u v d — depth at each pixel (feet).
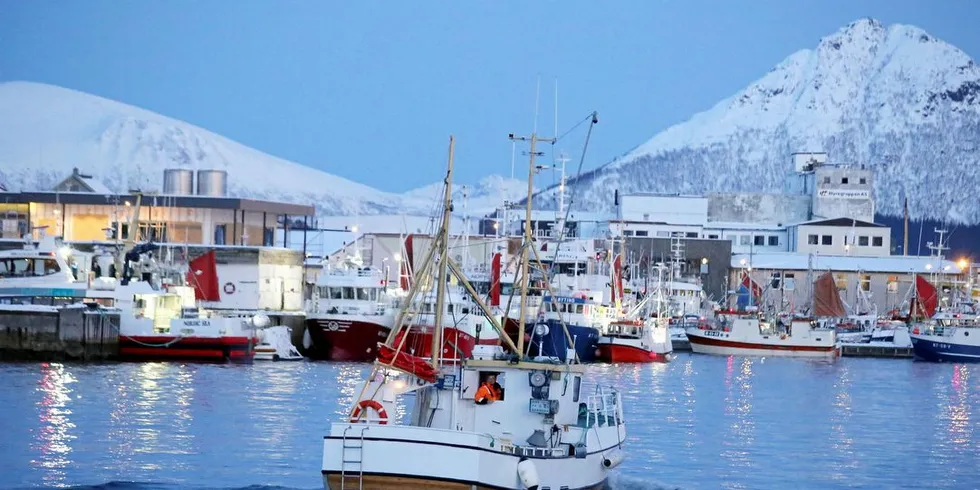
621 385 415.85
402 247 490.49
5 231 588.91
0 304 400.26
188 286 450.71
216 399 325.42
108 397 322.96
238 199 595.47
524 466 166.81
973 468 261.03
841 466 259.39
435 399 178.81
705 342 610.24
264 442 260.42
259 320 431.43
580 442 183.52
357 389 186.39
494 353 189.98
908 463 265.34
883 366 556.10
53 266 417.90
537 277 323.16
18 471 226.38
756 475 244.83
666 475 240.32
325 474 162.61
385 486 161.99
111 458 239.71
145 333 415.85
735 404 368.89
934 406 379.55
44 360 401.90
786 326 618.03
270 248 530.27
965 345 589.73
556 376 180.14
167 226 592.60
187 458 241.14
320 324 459.32
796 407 367.45
